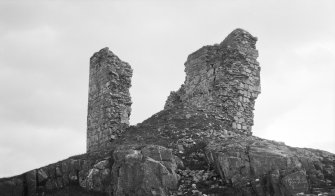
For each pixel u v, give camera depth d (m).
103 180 23.17
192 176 22.39
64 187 24.16
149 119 30.03
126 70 31.84
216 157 22.47
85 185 23.61
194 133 26.42
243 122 29.64
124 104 31.09
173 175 22.02
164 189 21.50
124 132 30.25
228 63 30.30
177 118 28.39
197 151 24.41
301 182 20.27
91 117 32.22
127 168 22.34
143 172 21.84
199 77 31.92
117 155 23.34
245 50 30.69
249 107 30.19
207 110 29.59
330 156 23.36
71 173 24.55
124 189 22.03
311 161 21.80
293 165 21.02
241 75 30.11
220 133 27.11
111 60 31.28
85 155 25.77
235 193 20.83
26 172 25.06
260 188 20.58
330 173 21.50
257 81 30.81
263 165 21.22
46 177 24.72
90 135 32.00
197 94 31.86
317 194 19.52
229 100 29.69
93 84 32.62
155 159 22.56
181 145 24.98
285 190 20.17
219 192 21.02
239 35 30.77
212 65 31.20
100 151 25.67
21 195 24.30
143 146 23.64
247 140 23.97
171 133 26.83
